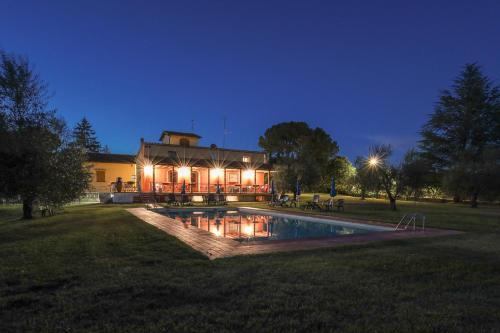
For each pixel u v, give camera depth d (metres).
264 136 52.56
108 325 3.59
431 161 37.47
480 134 35.53
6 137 13.34
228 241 9.11
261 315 3.91
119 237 9.53
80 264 6.25
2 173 13.77
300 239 9.64
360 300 4.48
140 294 4.58
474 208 26.61
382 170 23.14
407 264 6.56
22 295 4.48
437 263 6.67
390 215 17.89
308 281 5.31
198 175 34.69
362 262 6.65
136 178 36.88
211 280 5.26
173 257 6.96
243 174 37.69
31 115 15.19
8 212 19.73
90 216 15.81
